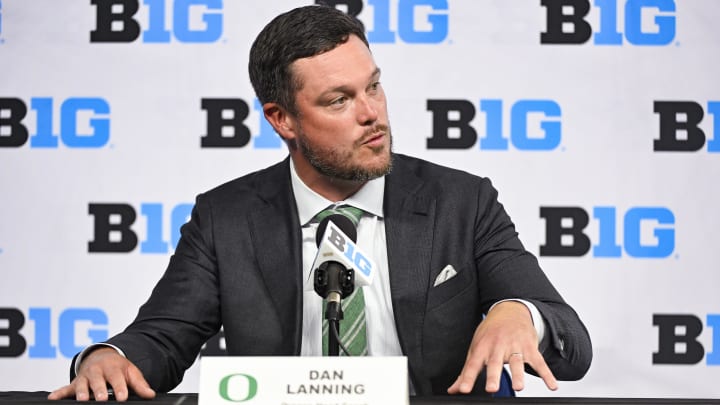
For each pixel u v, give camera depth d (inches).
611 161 443.8
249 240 309.4
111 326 446.6
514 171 445.7
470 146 446.6
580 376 273.3
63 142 449.4
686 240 440.1
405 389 190.4
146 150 450.3
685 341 437.4
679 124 443.5
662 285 439.5
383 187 312.7
